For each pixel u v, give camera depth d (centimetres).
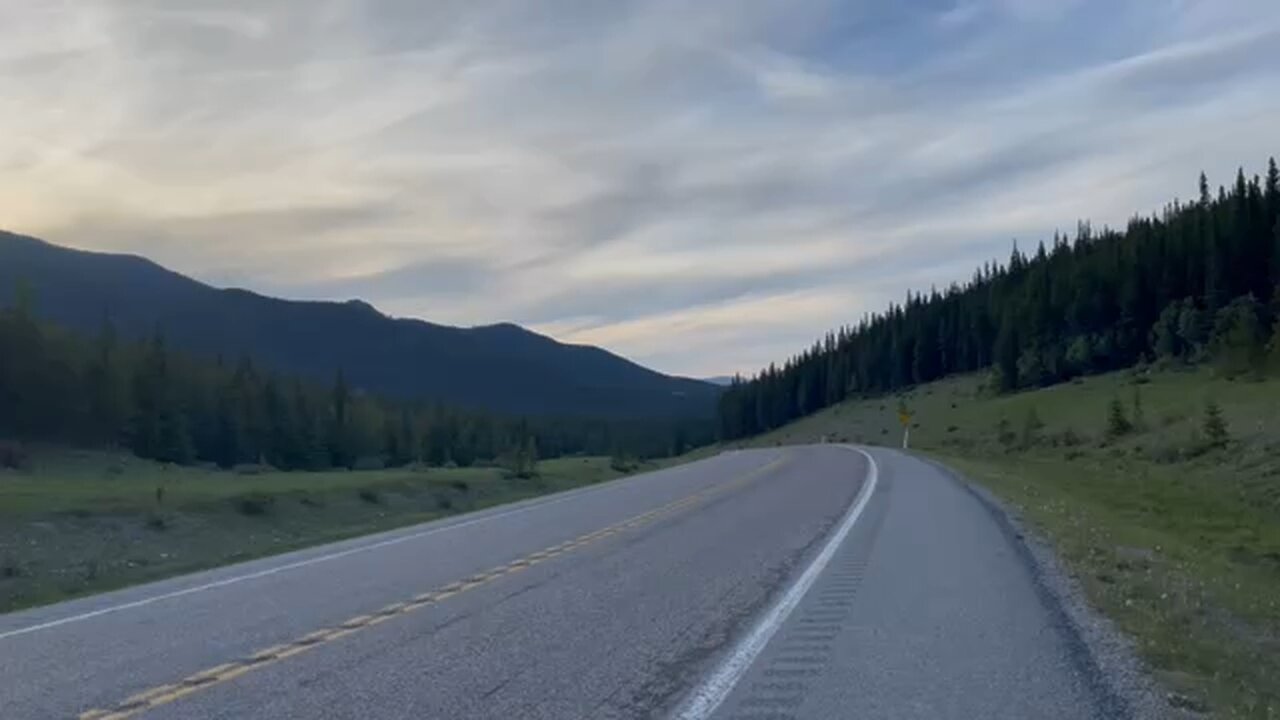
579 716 802
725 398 18175
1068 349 11100
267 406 8938
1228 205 9862
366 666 970
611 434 15100
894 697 855
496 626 1169
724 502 2953
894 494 3138
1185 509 3503
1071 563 1659
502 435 10850
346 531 2761
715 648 1047
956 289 15050
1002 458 6469
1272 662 1072
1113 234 12400
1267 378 6969
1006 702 841
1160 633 1116
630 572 1598
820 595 1365
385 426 9969
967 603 1298
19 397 7562
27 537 2441
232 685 899
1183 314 9575
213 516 2970
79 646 1079
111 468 5847
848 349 16288
